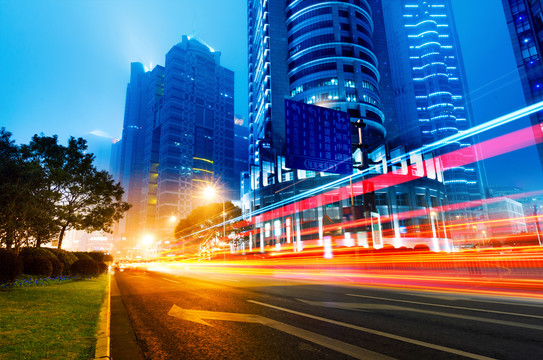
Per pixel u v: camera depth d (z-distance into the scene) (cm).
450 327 612
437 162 7269
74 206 2552
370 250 2339
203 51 18975
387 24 16138
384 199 6150
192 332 610
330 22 8250
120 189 2916
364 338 541
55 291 1216
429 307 833
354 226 2489
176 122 16612
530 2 5625
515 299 978
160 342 548
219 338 561
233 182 18700
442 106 14075
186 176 16312
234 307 869
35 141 2411
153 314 813
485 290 1208
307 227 6194
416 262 1897
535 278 1475
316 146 2625
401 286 1377
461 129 14938
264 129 9162
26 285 1361
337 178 6191
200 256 6331
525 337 537
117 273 3125
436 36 14975
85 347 481
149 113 19900
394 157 7069
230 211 6669
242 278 1964
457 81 15362
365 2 8850
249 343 525
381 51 10812
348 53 8144
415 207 6188
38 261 1717
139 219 18575
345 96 7750
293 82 8525
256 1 11325
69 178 2362
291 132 2544
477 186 14612
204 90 18350
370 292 1173
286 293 1155
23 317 696
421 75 14762
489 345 493
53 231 2088
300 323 661
